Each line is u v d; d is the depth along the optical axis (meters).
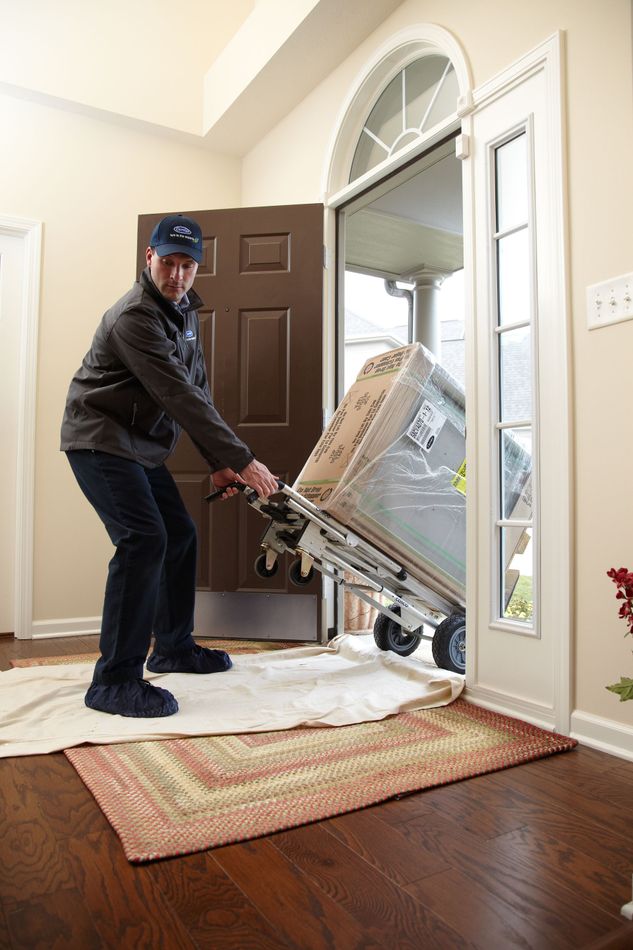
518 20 2.18
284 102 3.54
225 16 3.97
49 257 3.46
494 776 1.62
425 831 1.34
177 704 2.04
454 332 6.86
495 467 2.20
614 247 1.82
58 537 3.43
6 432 3.40
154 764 1.65
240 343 3.18
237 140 3.91
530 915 1.07
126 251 3.67
